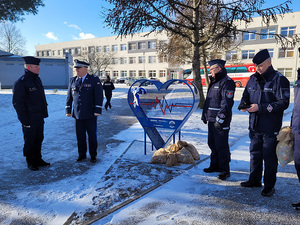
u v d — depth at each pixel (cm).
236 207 251
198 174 346
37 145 375
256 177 296
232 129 650
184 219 229
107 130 655
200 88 1070
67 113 408
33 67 359
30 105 355
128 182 315
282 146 256
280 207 250
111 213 243
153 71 5044
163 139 468
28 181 324
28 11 1493
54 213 245
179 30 920
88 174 350
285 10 702
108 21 728
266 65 264
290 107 1082
